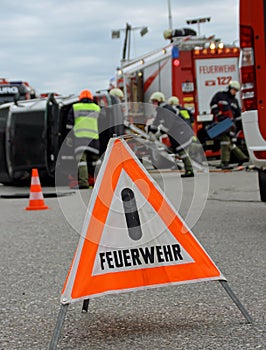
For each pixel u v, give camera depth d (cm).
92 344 413
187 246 429
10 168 1622
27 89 2239
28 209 1115
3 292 550
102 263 411
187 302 496
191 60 1955
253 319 445
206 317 456
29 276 603
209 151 1948
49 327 452
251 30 748
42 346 415
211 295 512
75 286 402
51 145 1522
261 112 745
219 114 1672
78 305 501
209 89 1956
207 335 419
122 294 527
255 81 747
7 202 1274
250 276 566
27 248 742
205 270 429
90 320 463
